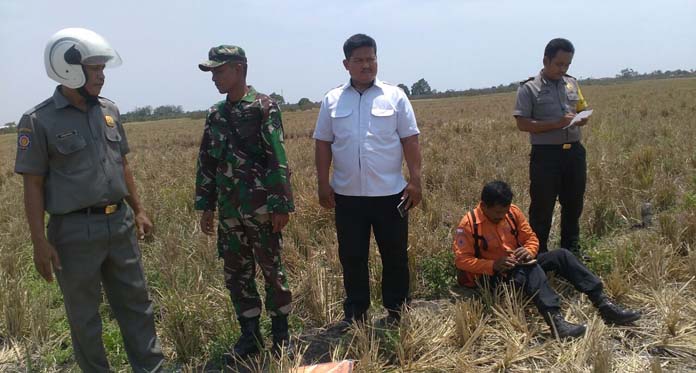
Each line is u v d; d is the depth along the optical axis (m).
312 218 6.45
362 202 3.83
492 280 4.21
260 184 3.42
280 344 3.67
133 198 3.48
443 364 3.37
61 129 2.92
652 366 3.01
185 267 5.01
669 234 5.07
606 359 3.10
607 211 5.93
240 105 3.39
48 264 2.95
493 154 10.39
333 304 4.37
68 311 3.12
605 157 8.57
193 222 6.79
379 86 3.82
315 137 3.96
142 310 3.37
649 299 4.02
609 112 19.98
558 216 6.10
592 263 4.58
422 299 4.54
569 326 3.59
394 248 3.93
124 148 3.35
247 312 3.66
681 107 20.42
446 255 4.86
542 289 3.77
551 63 4.57
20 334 4.18
